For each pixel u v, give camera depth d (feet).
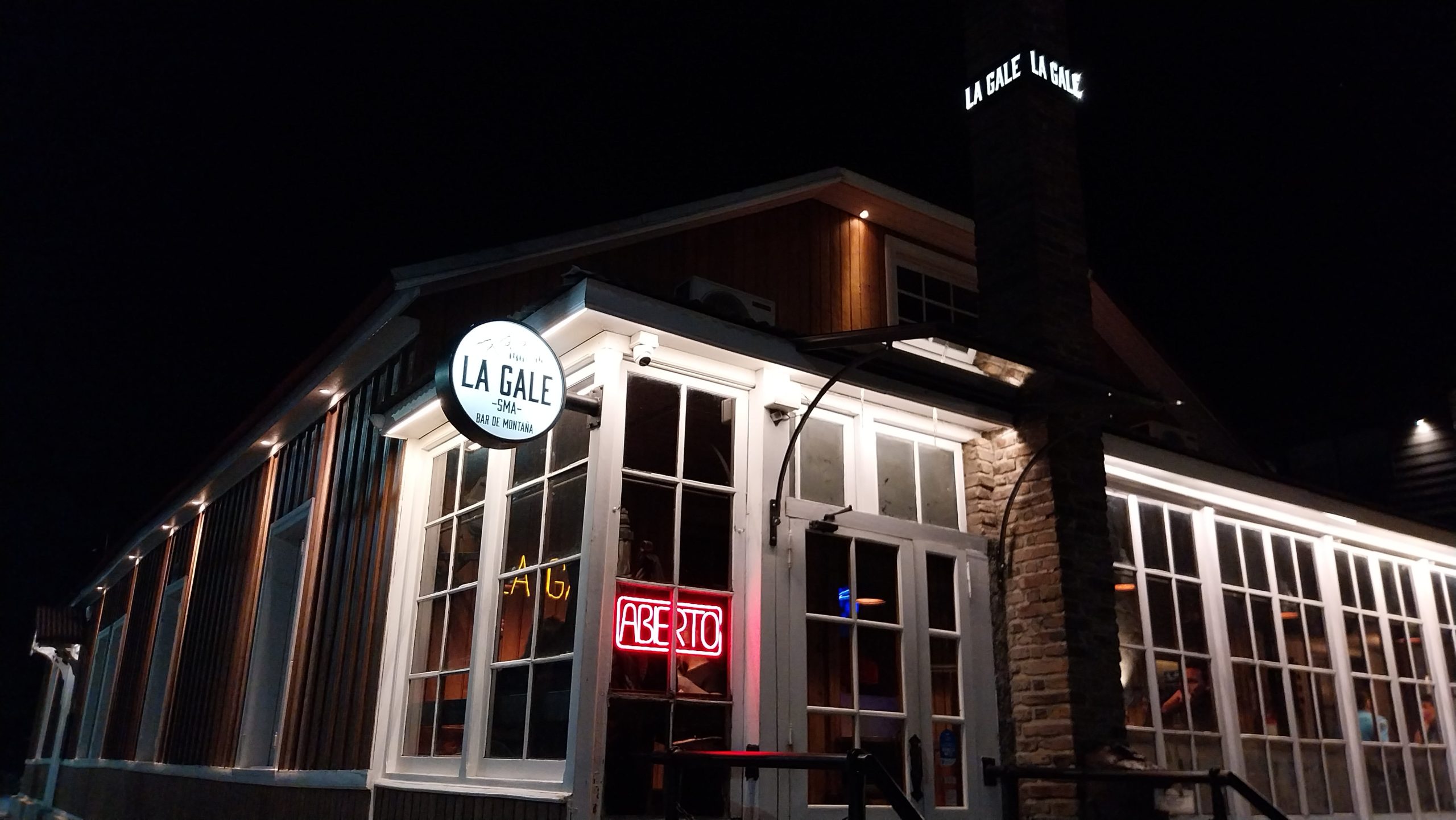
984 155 23.97
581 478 16.52
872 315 32.83
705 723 16.48
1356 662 28.19
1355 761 26.55
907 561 19.47
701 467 17.48
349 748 22.24
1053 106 23.80
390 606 21.57
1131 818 18.81
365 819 20.40
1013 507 20.98
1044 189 22.68
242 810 28.58
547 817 14.84
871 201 33.27
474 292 25.54
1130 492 24.31
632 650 15.72
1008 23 23.98
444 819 17.61
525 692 16.74
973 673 19.84
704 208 29.12
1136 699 22.62
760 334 17.61
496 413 15.08
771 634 16.96
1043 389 20.88
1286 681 26.05
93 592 61.11
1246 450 41.16
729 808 16.14
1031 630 20.08
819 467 19.06
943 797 18.67
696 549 17.10
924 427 20.94
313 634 26.61
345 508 26.76
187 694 37.24
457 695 18.93
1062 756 18.85
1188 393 39.93
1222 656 24.71
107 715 49.67
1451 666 31.19
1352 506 28.09
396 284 23.59
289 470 32.99
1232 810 23.29
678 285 28.66
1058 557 19.88
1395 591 30.45
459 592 19.69
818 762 11.88
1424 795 28.19
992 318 22.63
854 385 18.83
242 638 32.81
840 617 18.20
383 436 24.18
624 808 15.14
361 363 27.43
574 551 16.22
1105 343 38.27
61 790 54.19
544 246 25.99
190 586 41.09
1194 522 25.75
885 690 18.56
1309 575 28.09
